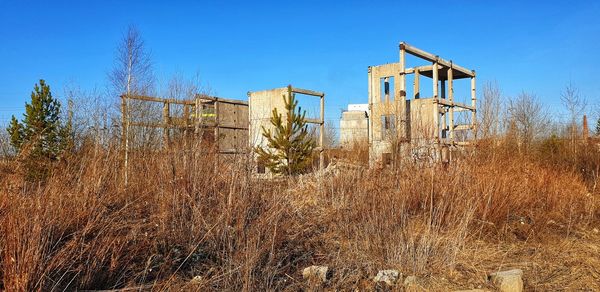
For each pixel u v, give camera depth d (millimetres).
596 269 4938
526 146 11164
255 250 4340
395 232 5395
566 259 5250
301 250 5191
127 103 9156
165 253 4488
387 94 14281
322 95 12914
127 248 4355
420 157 8211
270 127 12414
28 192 4734
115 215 5035
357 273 4586
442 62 12938
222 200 5430
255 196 5859
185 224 5094
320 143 12578
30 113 10055
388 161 9195
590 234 6449
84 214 4672
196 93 9359
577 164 11148
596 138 12555
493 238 5816
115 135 7770
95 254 4086
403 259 4859
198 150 6414
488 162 8062
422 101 12406
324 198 7246
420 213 6344
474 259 5059
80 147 6848
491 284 4391
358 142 11750
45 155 6137
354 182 7453
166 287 3789
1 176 5102
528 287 4418
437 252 5109
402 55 11492
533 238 5926
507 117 11078
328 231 5938
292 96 10773
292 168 10391
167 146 6852
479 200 6293
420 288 4262
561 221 6992
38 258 3592
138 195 5852
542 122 14195
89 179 5531
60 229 4309
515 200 6898
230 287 3916
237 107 12867
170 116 8938
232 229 4945
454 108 13672
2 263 3535
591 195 8656
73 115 8359
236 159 6367
